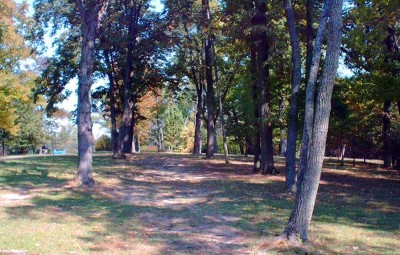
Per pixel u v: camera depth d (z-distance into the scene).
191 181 17.62
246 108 33.81
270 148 20.11
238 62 28.44
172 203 12.20
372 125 26.78
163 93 47.47
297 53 14.11
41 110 48.94
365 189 15.89
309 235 8.22
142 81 33.75
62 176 16.78
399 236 8.62
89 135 14.79
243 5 18.22
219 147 56.78
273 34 17.28
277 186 15.98
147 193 13.98
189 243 7.64
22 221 8.83
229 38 20.12
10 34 23.84
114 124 30.48
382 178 19.84
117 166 23.09
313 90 8.96
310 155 7.51
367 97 19.09
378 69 17.78
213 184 16.58
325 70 7.41
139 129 54.22
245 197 13.41
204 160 28.89
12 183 14.45
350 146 31.31
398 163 23.73
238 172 21.19
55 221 9.05
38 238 7.45
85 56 14.70
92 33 14.84
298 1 16.91
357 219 10.30
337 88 18.61
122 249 7.05
